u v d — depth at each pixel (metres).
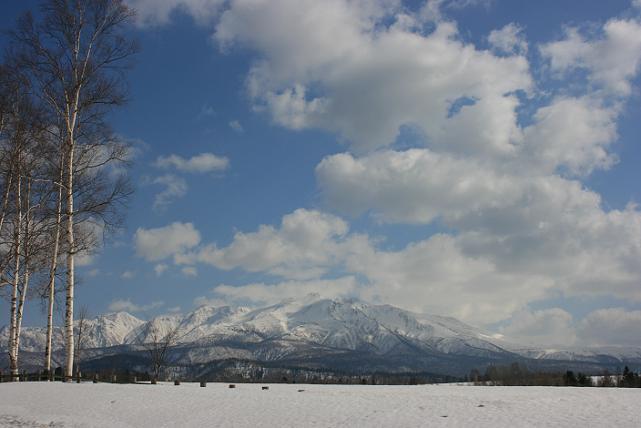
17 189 41.38
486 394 39.09
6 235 41.47
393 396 36.75
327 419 28.05
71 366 41.25
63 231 42.25
